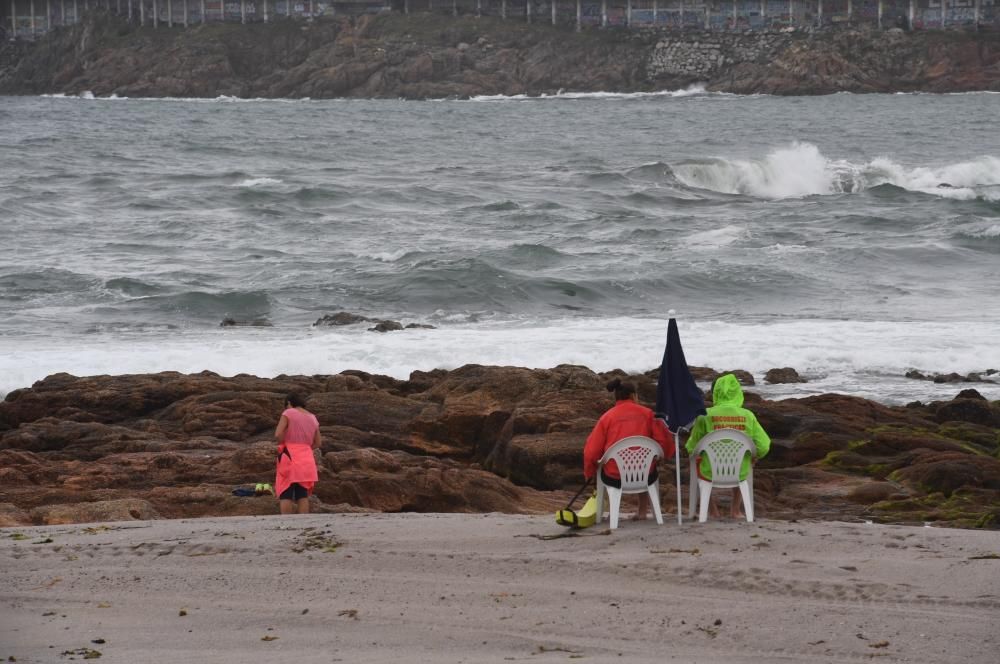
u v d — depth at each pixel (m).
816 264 100.44
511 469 44.91
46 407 51.81
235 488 38.66
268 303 84.94
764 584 25.16
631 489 29.72
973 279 95.75
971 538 28.47
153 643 22.89
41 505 37.53
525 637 22.72
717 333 72.31
